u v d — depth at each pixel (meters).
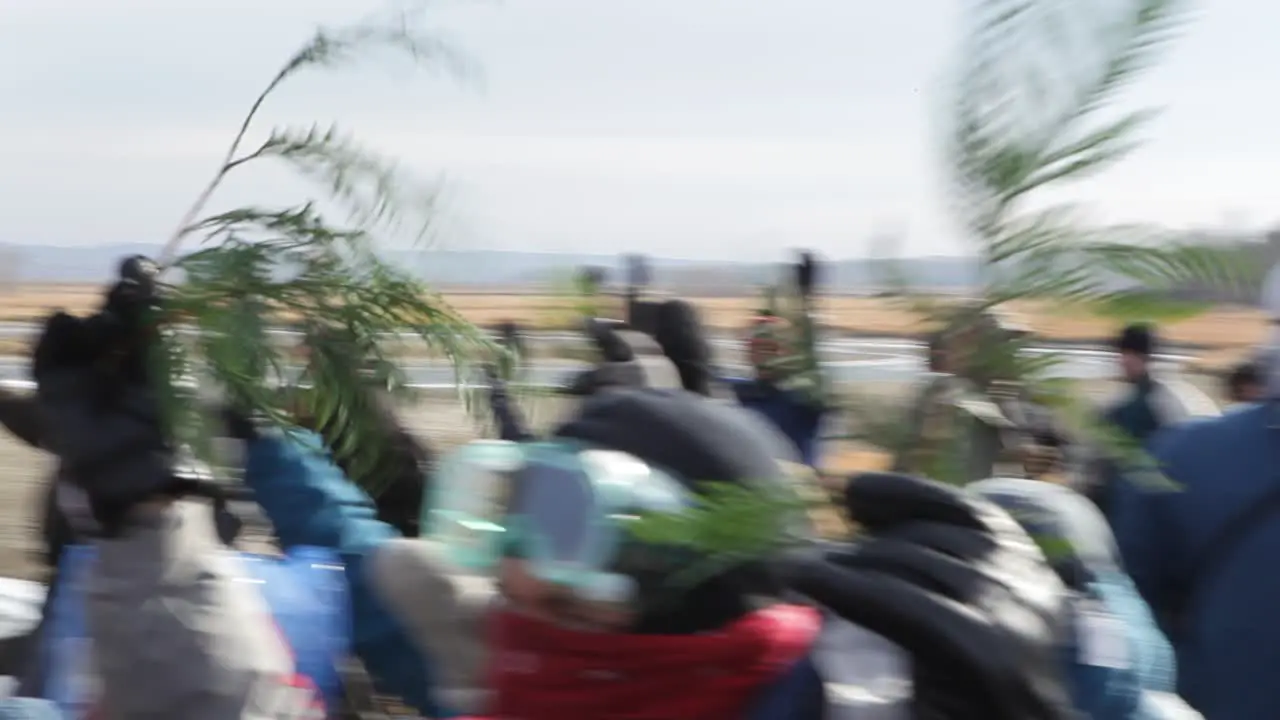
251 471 2.81
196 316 2.05
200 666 2.16
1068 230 1.29
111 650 2.19
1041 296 1.32
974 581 1.39
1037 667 1.36
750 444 1.54
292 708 2.32
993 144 1.29
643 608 1.53
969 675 1.33
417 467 2.31
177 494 2.20
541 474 1.58
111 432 2.15
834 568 1.41
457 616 2.52
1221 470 2.54
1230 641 2.50
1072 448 1.46
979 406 1.40
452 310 2.02
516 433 2.02
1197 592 2.57
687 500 1.50
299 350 2.07
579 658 1.55
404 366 2.08
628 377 2.35
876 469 1.49
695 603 1.53
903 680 1.50
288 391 2.09
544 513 1.56
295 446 2.68
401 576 2.58
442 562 2.55
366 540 2.85
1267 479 2.49
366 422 2.16
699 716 1.51
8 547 5.63
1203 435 2.60
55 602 2.74
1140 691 2.05
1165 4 1.20
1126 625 2.08
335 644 2.80
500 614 1.66
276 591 2.67
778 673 1.54
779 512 1.44
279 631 2.53
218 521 2.50
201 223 2.06
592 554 1.50
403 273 1.99
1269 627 2.46
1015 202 1.30
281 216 2.01
